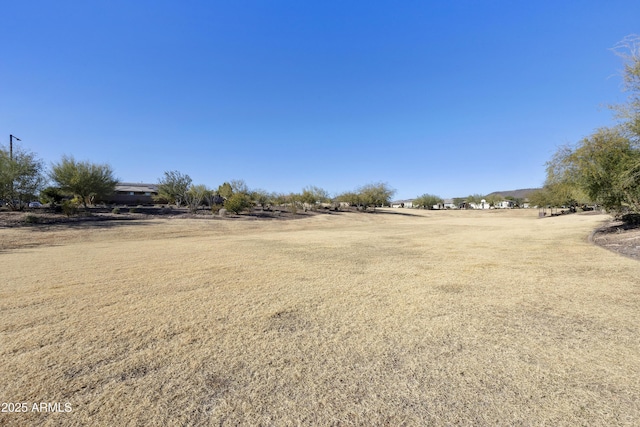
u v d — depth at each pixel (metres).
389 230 23.88
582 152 13.28
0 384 2.86
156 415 2.41
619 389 2.60
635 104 10.14
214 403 2.54
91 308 5.02
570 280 6.29
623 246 10.55
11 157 23.19
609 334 3.68
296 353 3.38
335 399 2.56
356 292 5.78
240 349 3.49
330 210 49.12
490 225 28.44
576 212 47.97
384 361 3.17
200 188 38.41
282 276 7.26
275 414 2.40
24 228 19.00
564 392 2.58
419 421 2.28
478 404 2.46
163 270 8.15
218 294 5.77
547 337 3.65
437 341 3.61
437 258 9.65
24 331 4.09
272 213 38.03
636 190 12.11
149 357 3.33
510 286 5.98
